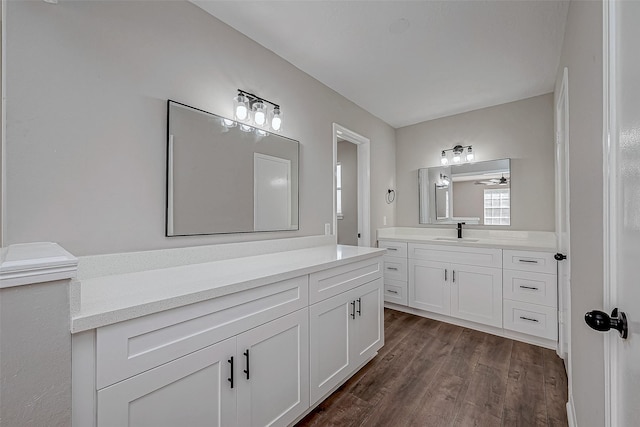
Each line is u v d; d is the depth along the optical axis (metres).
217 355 1.13
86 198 1.25
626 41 0.61
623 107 0.63
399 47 2.09
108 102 1.32
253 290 1.27
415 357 2.22
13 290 0.67
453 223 3.46
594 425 0.98
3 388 0.66
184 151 1.59
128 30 1.39
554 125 2.73
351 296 1.89
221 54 1.80
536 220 2.91
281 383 1.39
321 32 1.92
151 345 0.95
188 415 1.04
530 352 2.30
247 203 1.93
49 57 1.15
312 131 2.51
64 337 0.75
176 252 1.54
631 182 0.58
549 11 1.70
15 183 1.07
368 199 3.31
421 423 1.52
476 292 2.73
